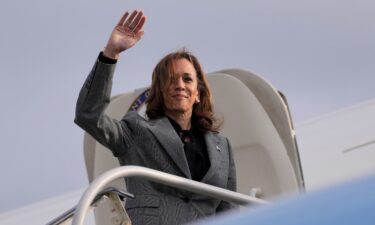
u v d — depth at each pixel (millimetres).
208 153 6453
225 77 10156
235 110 9961
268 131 9734
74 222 4328
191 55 6836
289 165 9562
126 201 6211
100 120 5852
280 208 1683
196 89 6684
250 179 9750
